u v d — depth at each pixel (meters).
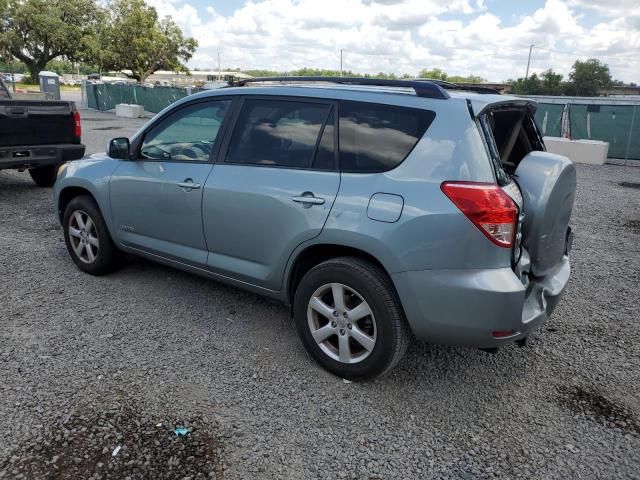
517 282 2.84
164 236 4.23
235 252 3.76
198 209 3.87
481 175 2.82
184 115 4.12
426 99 3.08
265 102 3.68
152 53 59.25
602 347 3.91
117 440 2.73
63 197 5.11
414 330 3.02
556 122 16.28
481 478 2.57
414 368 3.54
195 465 2.58
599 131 15.47
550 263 3.33
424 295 2.90
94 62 57.56
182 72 65.25
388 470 2.60
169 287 4.75
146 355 3.58
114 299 4.46
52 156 7.89
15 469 2.51
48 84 25.55
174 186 4.01
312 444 2.77
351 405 3.11
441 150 2.91
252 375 3.38
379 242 2.96
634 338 4.07
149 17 58.56
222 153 3.82
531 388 3.35
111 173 4.53
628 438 2.89
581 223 7.70
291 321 4.16
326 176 3.25
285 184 3.39
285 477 2.53
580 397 3.27
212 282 4.88
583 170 13.19
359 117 3.24
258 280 3.65
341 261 3.18
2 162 7.29
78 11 56.22
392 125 3.11
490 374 3.50
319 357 3.42
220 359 3.56
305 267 3.57
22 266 5.16
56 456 2.60
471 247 2.78
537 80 74.19
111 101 28.48
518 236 2.90
